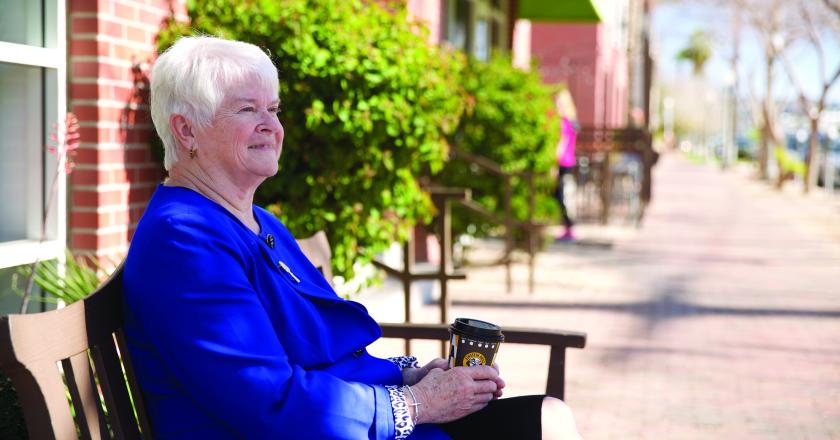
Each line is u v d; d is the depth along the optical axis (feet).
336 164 16.49
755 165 153.17
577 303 28.66
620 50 107.04
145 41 14.80
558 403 8.84
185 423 7.54
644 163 56.90
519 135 31.65
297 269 8.76
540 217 34.53
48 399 6.41
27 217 13.15
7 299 12.96
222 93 7.81
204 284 7.21
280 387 7.28
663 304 28.99
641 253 41.37
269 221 8.89
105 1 13.69
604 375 20.31
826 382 20.11
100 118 13.69
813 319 27.09
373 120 16.28
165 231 7.32
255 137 7.96
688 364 21.45
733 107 153.79
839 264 39.17
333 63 15.96
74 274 12.50
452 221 31.32
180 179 8.02
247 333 7.28
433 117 17.42
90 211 13.74
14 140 13.05
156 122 8.03
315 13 16.39
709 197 81.56
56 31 13.08
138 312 7.40
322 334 8.30
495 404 8.88
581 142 52.21
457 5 37.35
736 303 29.45
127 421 7.47
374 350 20.88
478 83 31.89
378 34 16.76
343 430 7.47
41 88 13.14
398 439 7.86
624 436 16.20
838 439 16.26
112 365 7.40
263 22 16.08
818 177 96.78
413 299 26.76
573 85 77.46
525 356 21.77
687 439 16.10
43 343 6.49
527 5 45.96
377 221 16.98
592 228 51.75
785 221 59.00
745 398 18.76
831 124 112.57
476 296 29.35
